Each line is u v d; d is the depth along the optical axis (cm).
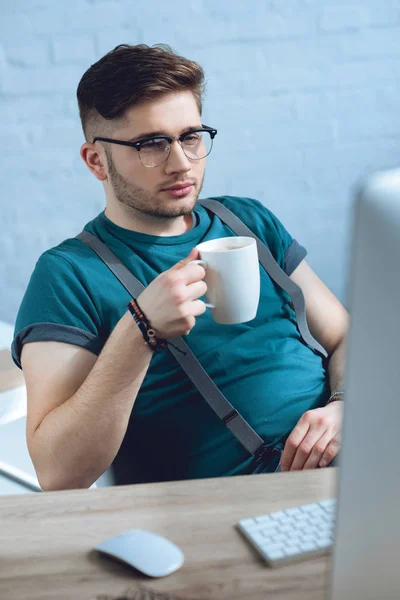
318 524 80
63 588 72
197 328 128
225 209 145
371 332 53
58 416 115
